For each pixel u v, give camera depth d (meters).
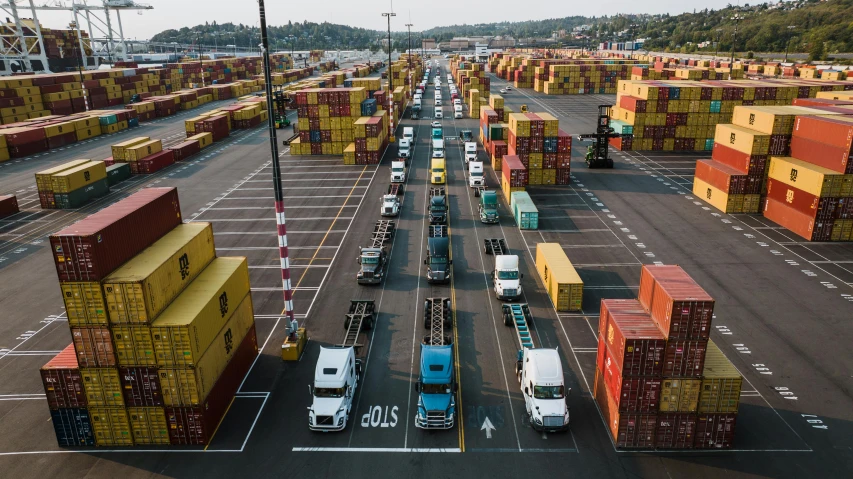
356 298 40.91
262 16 27.70
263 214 61.41
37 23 170.50
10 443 26.41
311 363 32.75
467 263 47.44
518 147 71.50
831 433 26.31
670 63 191.12
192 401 25.52
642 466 24.34
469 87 154.62
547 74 190.50
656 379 24.45
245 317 31.92
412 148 98.06
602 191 69.56
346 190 71.06
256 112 127.62
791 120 56.44
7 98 111.81
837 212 50.56
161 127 123.25
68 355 26.52
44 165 85.00
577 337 35.22
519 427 27.03
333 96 90.62
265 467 24.61
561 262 41.91
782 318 37.22
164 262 25.91
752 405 28.42
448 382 27.28
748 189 59.31
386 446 25.84
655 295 25.89
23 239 54.91
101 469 24.64
